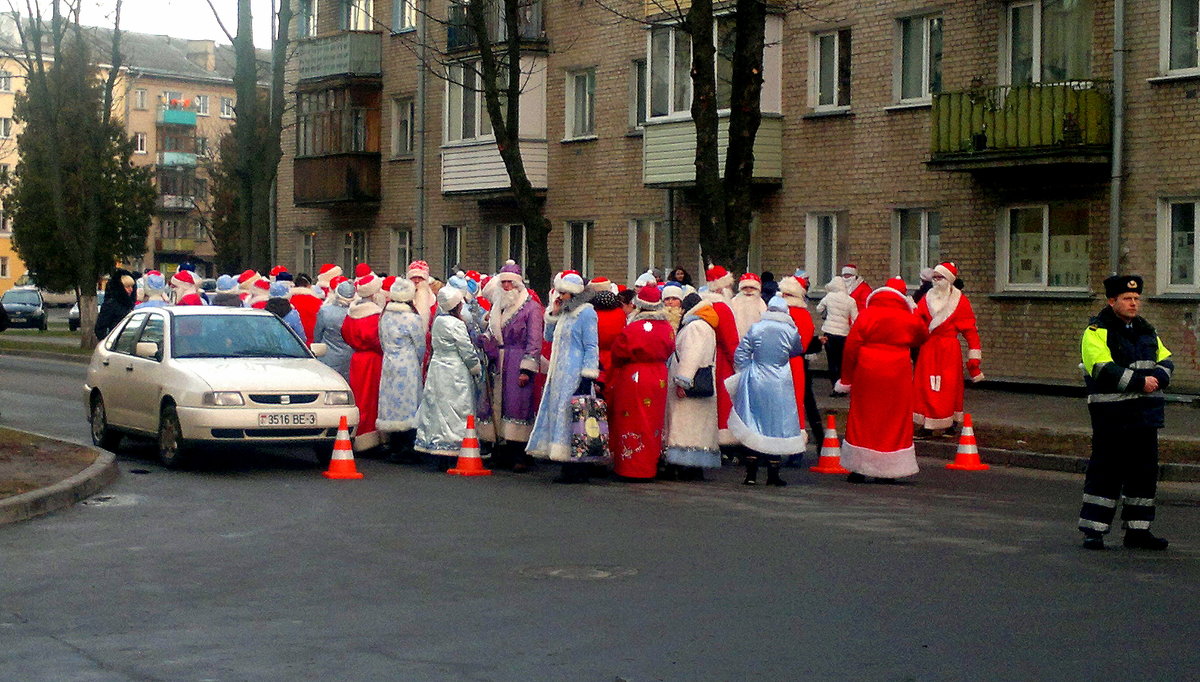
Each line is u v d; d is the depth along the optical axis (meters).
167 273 98.50
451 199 39.72
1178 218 23.56
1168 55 23.45
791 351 14.34
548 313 15.19
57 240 54.78
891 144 28.09
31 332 55.06
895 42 28.03
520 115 36.03
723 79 30.38
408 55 41.06
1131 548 10.52
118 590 9.01
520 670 7.05
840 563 9.86
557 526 11.48
